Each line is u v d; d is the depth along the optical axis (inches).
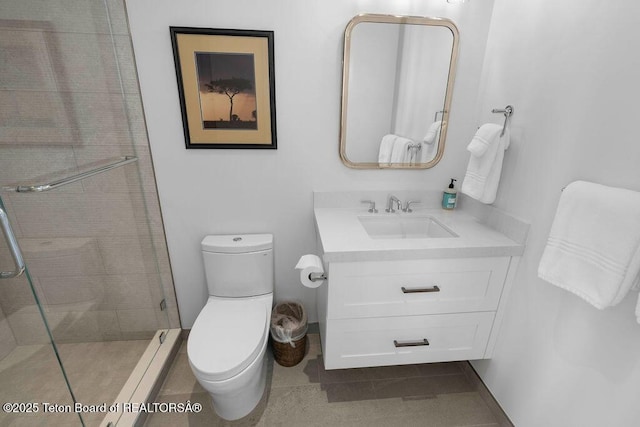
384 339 52.6
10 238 39.6
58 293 56.5
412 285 49.2
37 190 42.5
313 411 56.4
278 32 54.1
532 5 46.3
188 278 69.0
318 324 74.4
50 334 43.8
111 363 62.1
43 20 46.8
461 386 62.7
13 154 48.3
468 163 61.1
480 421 55.4
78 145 53.6
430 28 56.5
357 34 55.1
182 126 57.5
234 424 53.6
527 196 48.3
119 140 56.2
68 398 53.3
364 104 59.2
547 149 44.0
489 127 51.6
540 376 45.7
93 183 56.2
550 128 43.4
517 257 49.5
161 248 65.4
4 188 42.6
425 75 59.0
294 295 73.4
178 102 56.1
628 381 33.4
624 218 30.5
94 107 53.1
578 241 35.3
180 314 72.2
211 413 55.6
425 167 65.3
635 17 31.8
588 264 34.0
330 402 58.2
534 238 46.5
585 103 37.8
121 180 58.4
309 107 59.1
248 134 59.0
